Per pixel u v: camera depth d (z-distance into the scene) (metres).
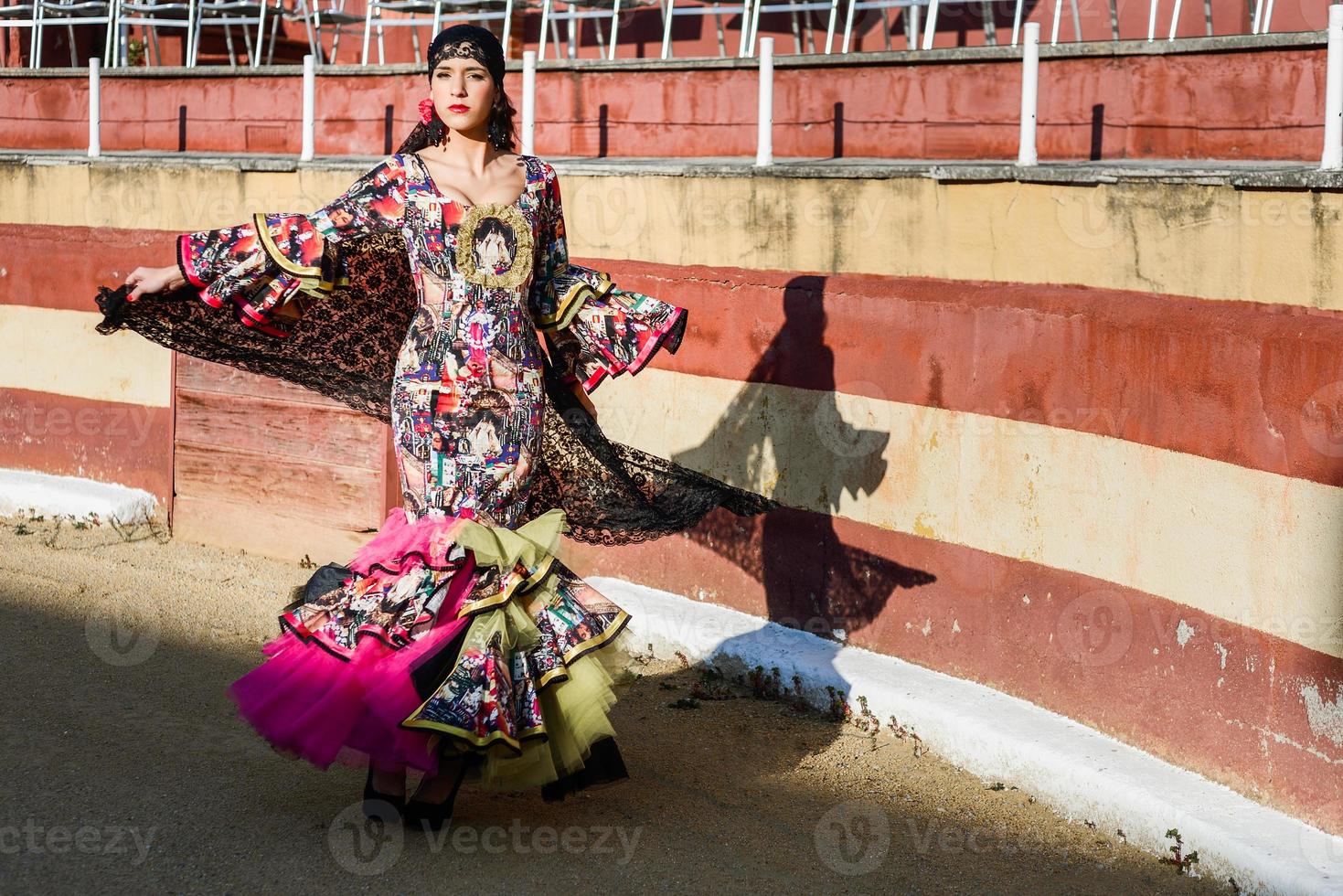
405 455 4.33
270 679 4.16
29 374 8.54
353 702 4.05
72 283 8.30
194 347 4.65
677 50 10.57
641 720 5.52
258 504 7.60
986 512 5.37
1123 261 5.08
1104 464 4.91
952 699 5.25
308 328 4.64
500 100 4.49
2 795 4.40
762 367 6.14
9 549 7.45
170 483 7.87
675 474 4.94
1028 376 5.20
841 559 5.93
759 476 6.20
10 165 8.70
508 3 9.18
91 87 8.75
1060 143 6.46
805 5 8.71
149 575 7.11
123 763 4.73
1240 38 5.93
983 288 5.50
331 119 8.80
